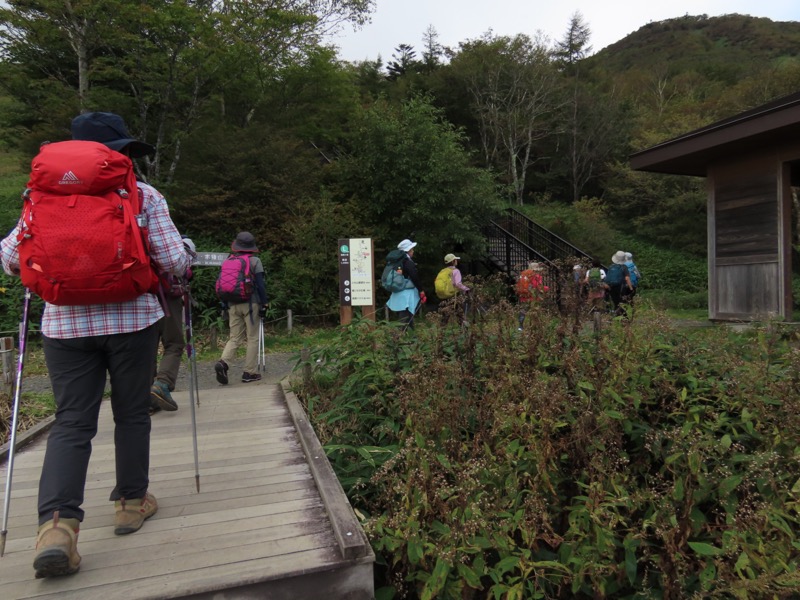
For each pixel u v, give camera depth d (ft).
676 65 120.06
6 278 25.77
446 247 41.73
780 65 89.45
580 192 81.46
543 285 12.35
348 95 50.26
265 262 32.83
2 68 33.35
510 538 8.04
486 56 79.00
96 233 6.23
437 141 39.22
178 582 6.29
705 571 7.82
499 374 10.31
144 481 7.66
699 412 10.82
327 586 6.69
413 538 7.34
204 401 15.20
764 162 25.22
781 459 9.12
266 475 9.64
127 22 32.42
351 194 39.81
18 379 7.12
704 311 41.55
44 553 6.02
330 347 15.19
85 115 7.52
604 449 9.07
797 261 53.67
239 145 35.32
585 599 8.84
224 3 36.35
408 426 9.71
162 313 7.63
